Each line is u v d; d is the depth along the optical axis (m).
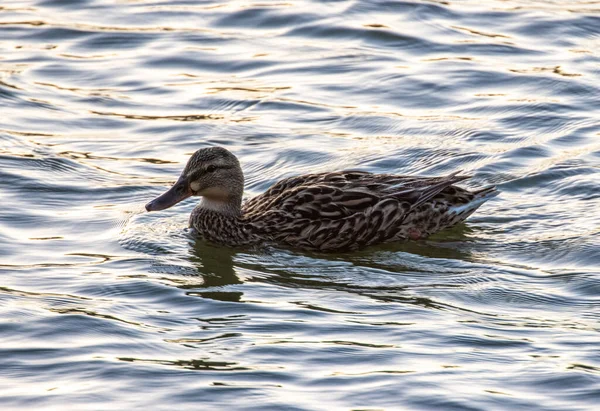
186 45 22.94
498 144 18.48
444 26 23.61
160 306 13.20
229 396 10.80
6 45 22.91
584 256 14.61
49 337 12.13
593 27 23.48
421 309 13.09
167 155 18.36
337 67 21.73
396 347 11.92
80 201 16.66
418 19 23.92
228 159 15.98
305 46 22.80
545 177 17.17
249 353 11.77
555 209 16.25
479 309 13.09
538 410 10.53
